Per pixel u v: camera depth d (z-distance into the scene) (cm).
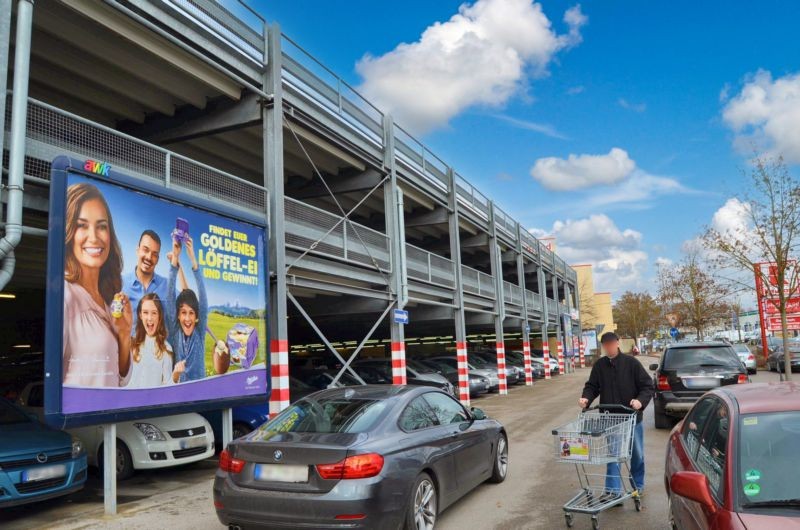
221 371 891
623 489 633
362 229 1437
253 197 1068
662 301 3941
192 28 973
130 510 712
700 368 1127
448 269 1988
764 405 411
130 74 1030
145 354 751
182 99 1127
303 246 1217
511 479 802
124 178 739
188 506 727
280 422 582
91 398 667
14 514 709
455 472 624
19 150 652
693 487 353
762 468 360
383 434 534
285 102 1171
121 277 726
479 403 1994
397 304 1548
